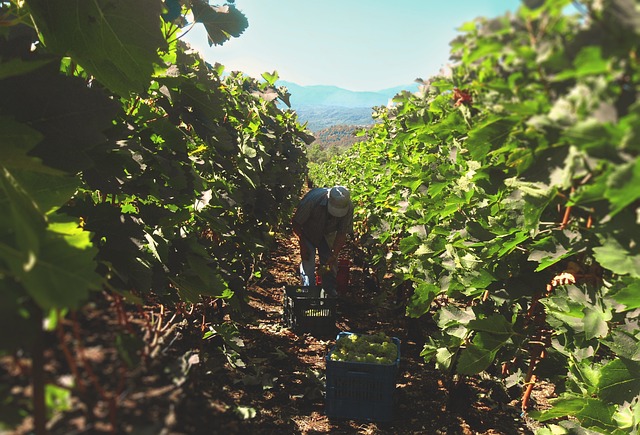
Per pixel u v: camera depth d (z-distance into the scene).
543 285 2.94
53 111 1.68
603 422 2.37
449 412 4.18
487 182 2.48
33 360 1.12
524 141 1.43
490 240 2.86
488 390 4.42
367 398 4.05
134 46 2.13
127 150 2.54
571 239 2.23
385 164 8.22
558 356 3.16
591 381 2.51
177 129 3.11
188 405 1.45
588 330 2.31
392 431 3.95
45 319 1.26
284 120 9.99
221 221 4.31
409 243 4.36
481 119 1.60
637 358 2.17
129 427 1.16
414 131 4.52
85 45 2.14
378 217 8.26
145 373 1.32
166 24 3.26
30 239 1.03
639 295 1.90
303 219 6.82
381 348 4.36
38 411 1.11
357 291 8.52
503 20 1.02
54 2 2.02
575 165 1.31
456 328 3.50
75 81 1.69
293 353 5.52
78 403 1.19
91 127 1.71
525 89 1.17
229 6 3.27
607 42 0.93
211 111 3.21
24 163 1.41
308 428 3.86
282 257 11.31
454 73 2.09
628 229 1.44
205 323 4.49
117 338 1.29
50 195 1.82
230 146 3.80
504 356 3.12
